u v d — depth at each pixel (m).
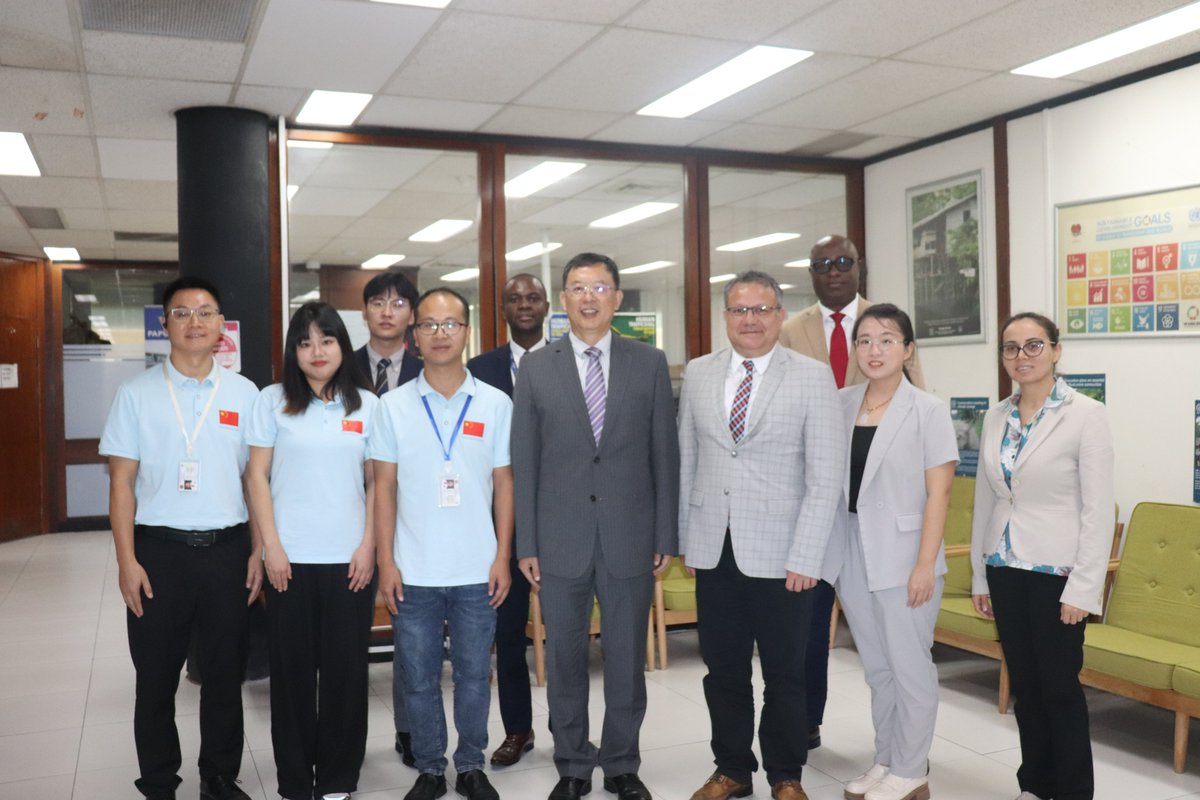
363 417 3.12
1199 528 4.03
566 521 3.10
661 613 4.93
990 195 5.41
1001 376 5.39
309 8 3.63
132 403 3.04
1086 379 4.91
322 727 3.09
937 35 4.04
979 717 4.12
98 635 5.88
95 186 6.74
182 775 3.50
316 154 5.32
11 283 10.02
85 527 10.59
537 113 5.13
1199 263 4.38
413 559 3.10
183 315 3.05
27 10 3.61
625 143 5.81
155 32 3.84
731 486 3.06
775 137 5.71
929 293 5.86
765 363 3.11
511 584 3.55
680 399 3.27
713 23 3.85
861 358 3.09
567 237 5.84
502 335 5.65
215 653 3.08
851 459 3.17
